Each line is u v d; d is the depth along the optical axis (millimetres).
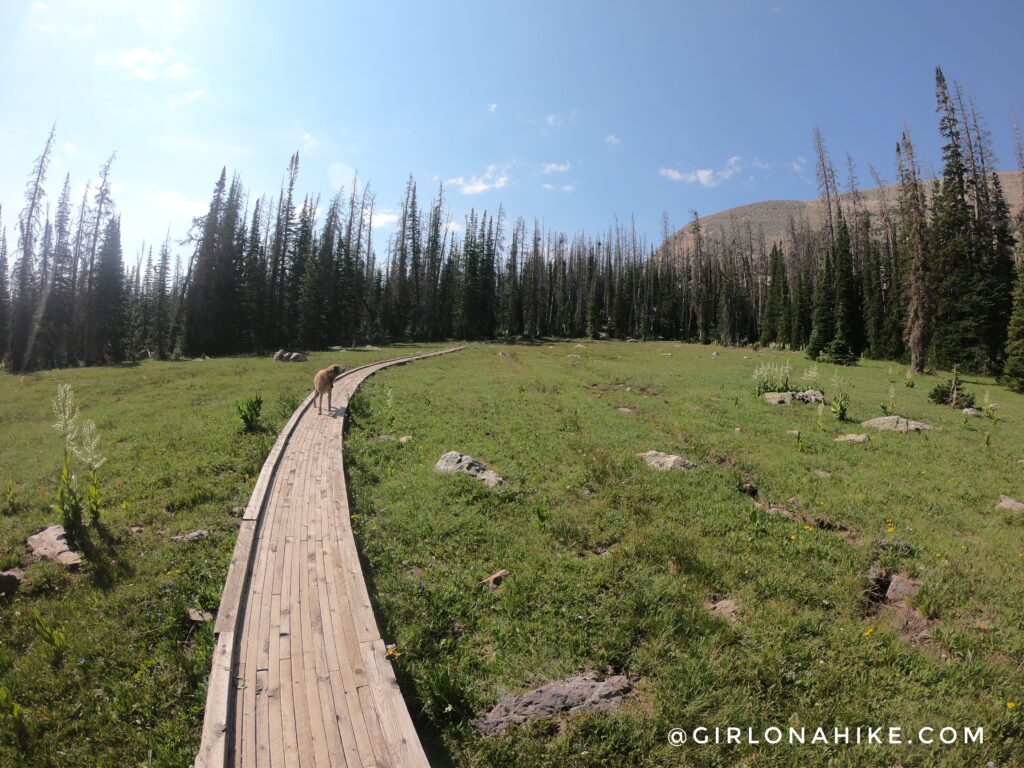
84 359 55844
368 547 8938
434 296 77812
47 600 7500
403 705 5215
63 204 52219
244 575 7531
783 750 5094
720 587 8008
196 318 55312
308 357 45656
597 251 116688
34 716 5457
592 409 21406
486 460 14109
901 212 50406
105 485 11680
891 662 6414
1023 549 9641
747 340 79312
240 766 4574
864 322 59531
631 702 5754
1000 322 42438
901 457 15445
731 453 15320
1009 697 5848
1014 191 96750
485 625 7090
